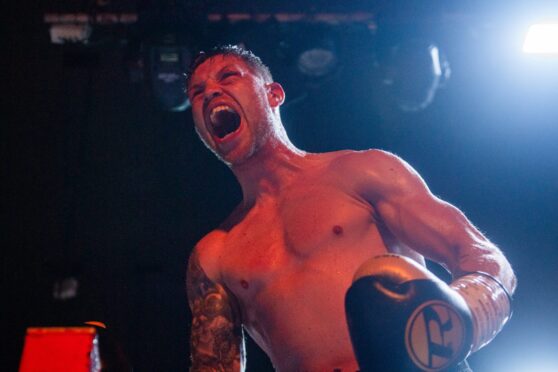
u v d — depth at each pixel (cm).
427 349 236
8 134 734
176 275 709
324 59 659
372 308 241
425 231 308
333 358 309
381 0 657
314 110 714
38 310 701
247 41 654
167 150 731
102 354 307
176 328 695
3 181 727
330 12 655
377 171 322
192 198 725
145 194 725
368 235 320
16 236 719
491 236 704
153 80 649
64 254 715
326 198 326
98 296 701
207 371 337
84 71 737
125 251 714
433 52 654
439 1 657
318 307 312
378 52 659
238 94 339
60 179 728
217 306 339
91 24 664
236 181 727
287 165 341
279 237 329
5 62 738
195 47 645
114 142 732
